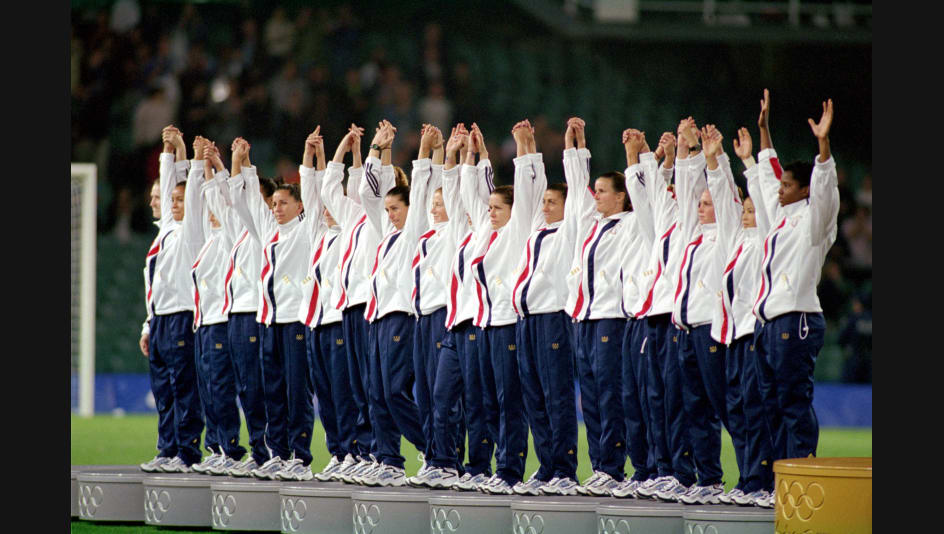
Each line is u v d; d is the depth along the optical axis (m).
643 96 94.75
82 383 73.00
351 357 35.12
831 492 24.14
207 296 37.88
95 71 89.56
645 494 30.31
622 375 31.98
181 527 34.75
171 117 89.44
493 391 32.50
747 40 93.44
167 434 39.00
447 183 33.69
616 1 94.88
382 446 34.25
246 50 92.00
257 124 90.56
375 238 35.25
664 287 31.22
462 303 32.72
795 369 28.03
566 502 28.09
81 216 72.94
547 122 93.06
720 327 29.75
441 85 93.44
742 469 29.70
